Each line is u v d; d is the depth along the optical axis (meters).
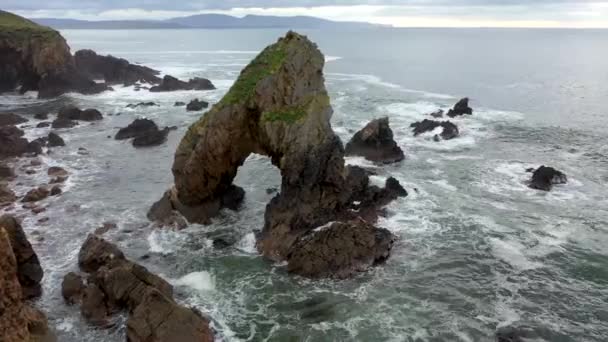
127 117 83.81
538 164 57.91
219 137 40.47
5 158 59.38
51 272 34.94
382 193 45.06
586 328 29.20
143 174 55.78
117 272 30.39
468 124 76.38
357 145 58.91
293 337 28.31
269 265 35.84
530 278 34.41
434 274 34.69
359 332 28.70
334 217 39.38
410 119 79.69
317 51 42.69
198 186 41.78
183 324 27.02
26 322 24.98
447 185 51.16
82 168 57.59
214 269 35.59
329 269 34.19
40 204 46.66
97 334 28.42
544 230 41.44
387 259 36.41
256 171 55.12
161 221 42.34
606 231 41.28
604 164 57.84
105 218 43.97
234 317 30.14
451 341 27.94
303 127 38.66
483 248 38.34
